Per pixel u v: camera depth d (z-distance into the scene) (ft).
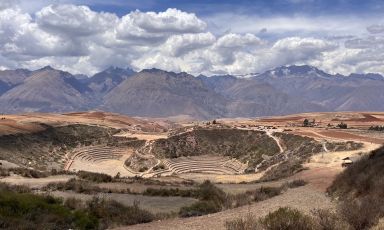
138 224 98.89
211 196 152.15
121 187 176.55
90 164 511.81
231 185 209.87
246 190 180.34
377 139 414.62
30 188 155.02
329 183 163.94
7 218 83.61
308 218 71.31
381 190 98.94
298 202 122.72
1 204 91.15
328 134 472.44
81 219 92.43
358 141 389.80
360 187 115.24
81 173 223.10
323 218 73.15
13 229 79.51
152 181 213.25
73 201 112.68
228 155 548.72
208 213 119.44
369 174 120.26
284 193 151.94
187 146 575.79
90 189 157.89
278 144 477.77
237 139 577.84
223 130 610.24
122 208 114.42
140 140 603.26
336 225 70.49
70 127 643.04
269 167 379.76
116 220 102.06
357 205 82.33
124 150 586.86
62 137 594.65
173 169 485.15
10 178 196.95
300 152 396.37
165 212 121.70
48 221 89.25
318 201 123.75
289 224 68.85
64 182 172.55
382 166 124.16
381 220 71.46
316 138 431.02
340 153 321.32
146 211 114.01
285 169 281.13
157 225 94.32
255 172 365.40
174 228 88.48
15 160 404.16
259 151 493.77
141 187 180.86
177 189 164.55
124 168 498.28
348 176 136.98
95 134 649.20
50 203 106.32
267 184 209.05
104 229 92.12
